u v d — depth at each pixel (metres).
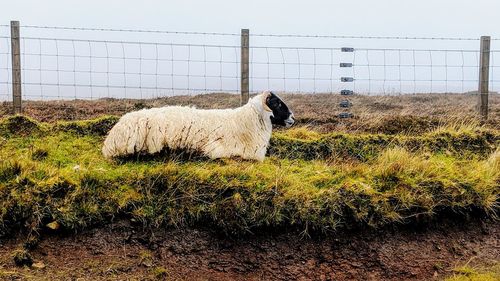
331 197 6.35
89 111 11.80
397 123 10.16
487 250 6.36
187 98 17.06
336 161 7.84
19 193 6.09
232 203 6.21
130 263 5.76
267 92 7.67
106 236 5.99
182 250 5.98
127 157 7.12
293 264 6.00
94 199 6.17
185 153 7.19
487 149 8.46
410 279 5.93
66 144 7.89
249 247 6.10
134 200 6.20
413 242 6.33
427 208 6.46
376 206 6.36
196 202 6.26
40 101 15.10
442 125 9.98
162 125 7.15
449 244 6.38
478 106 10.49
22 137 8.15
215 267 5.91
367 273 5.98
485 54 10.32
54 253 5.79
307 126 10.18
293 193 6.34
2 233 5.88
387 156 7.61
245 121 7.52
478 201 6.68
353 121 11.14
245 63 9.84
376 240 6.27
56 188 6.20
